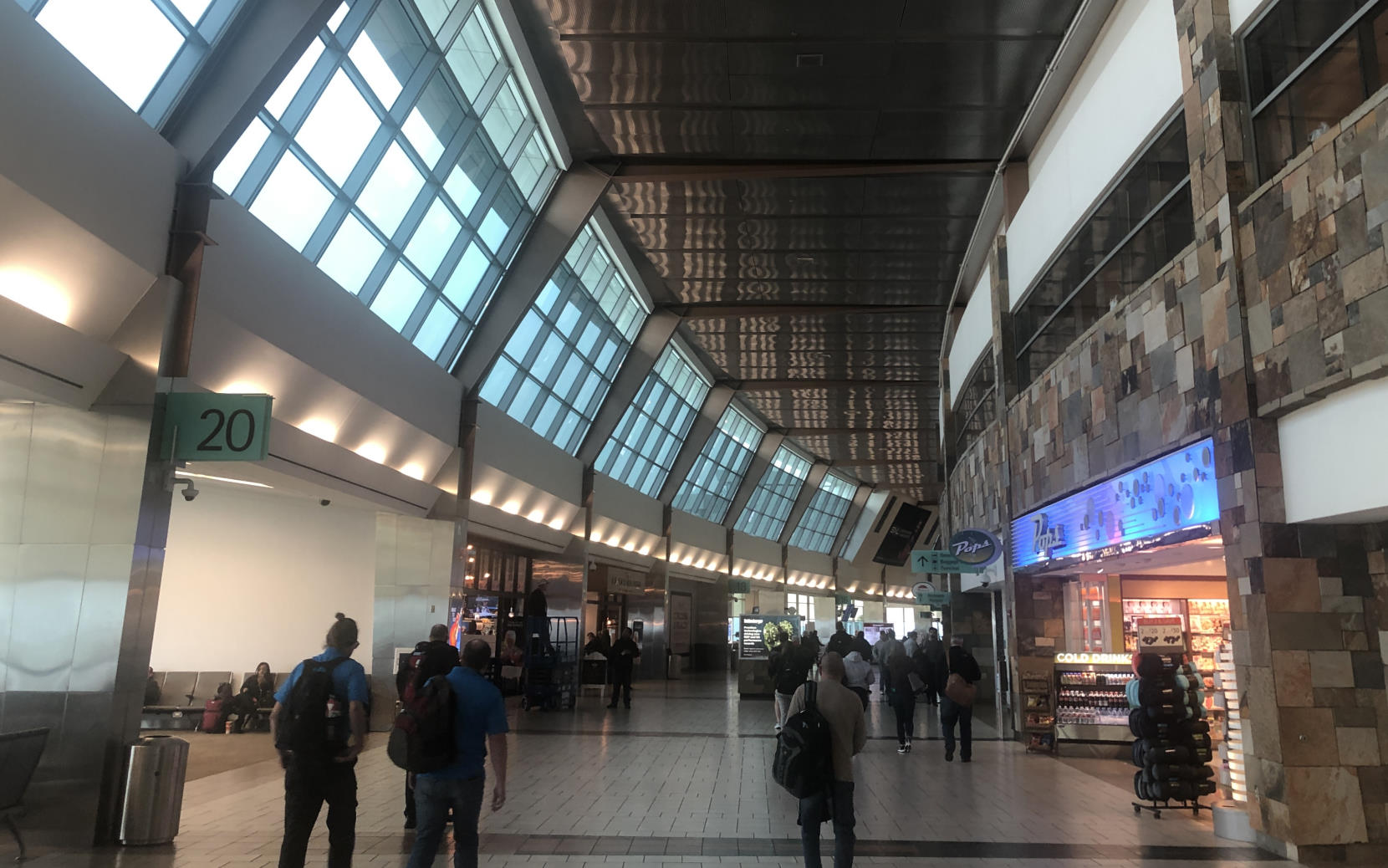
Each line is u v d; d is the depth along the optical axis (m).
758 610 43.81
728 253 20.16
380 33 11.48
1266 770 7.11
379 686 15.29
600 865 6.59
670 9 11.66
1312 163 6.55
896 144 15.22
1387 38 6.04
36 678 7.59
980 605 23.88
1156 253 9.53
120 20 7.82
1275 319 7.04
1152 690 8.76
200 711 14.48
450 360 16.62
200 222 8.52
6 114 6.38
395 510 15.34
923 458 45.38
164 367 8.21
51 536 7.80
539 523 21.30
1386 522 7.04
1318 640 7.02
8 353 7.07
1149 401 9.40
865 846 7.30
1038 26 11.83
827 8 11.54
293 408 11.45
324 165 11.67
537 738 14.09
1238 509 7.45
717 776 10.67
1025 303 14.75
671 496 31.67
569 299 20.30
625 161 16.55
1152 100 9.43
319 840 7.25
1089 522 11.26
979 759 12.49
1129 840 7.56
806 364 29.41
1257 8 7.39
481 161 14.97
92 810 7.32
